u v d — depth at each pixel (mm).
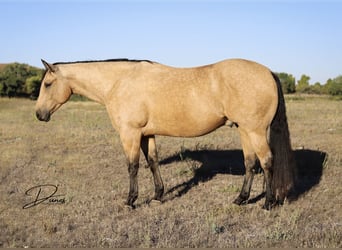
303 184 6730
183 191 6645
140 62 5793
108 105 5848
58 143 11727
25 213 5602
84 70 5953
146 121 5562
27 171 8164
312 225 4902
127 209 5688
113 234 4727
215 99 5238
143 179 7473
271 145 5375
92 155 9883
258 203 5844
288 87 46094
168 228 4844
